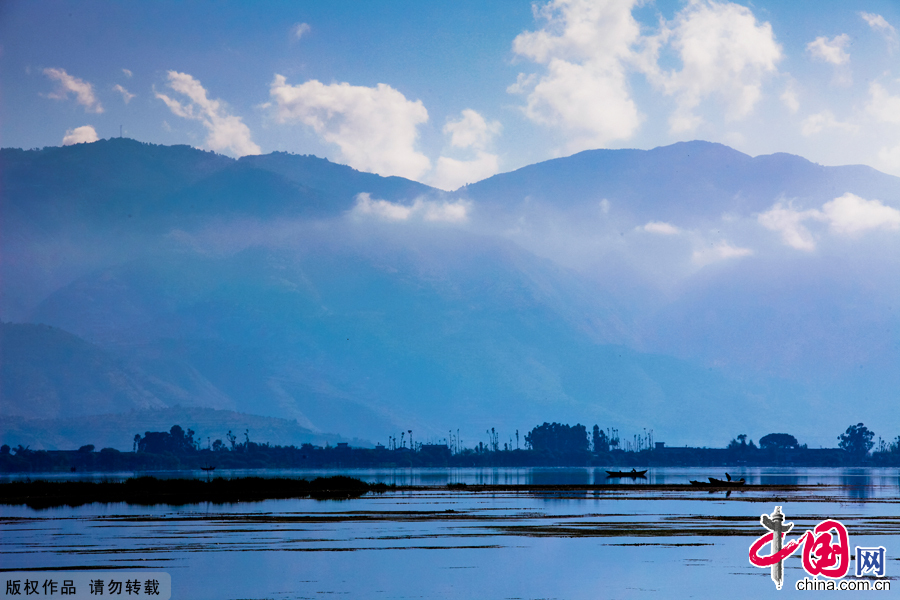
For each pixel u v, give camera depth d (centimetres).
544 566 14988
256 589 13025
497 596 12481
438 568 14825
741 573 14338
